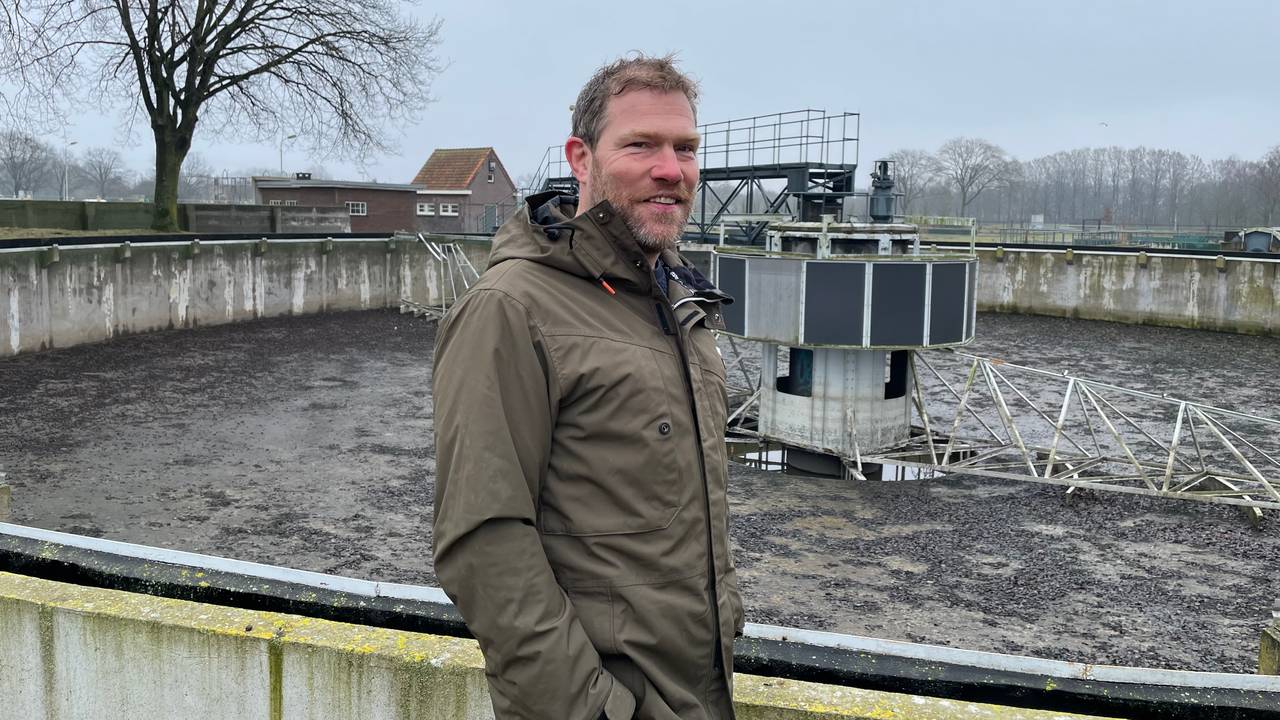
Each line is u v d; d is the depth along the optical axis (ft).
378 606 9.43
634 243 6.79
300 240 99.76
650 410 6.70
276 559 33.83
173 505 39.88
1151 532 37.47
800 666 8.77
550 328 6.60
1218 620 29.53
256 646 8.74
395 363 76.43
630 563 6.70
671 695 6.72
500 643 6.15
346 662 8.57
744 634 9.23
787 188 86.53
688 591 6.82
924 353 83.15
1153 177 426.92
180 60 116.57
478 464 6.23
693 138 6.90
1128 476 43.21
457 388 6.42
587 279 6.89
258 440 51.08
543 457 6.63
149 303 83.97
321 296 102.37
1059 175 437.17
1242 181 339.16
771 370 47.29
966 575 32.94
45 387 62.28
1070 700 8.50
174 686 9.01
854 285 41.96
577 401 6.70
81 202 116.98
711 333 7.68
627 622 6.65
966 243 113.09
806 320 42.80
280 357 77.30
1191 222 381.19
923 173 378.94
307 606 9.55
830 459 46.24
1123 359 79.92
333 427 54.49
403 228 183.01
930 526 38.11
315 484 43.42
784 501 41.22
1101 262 100.22
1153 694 8.48
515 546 6.19
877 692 8.34
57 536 10.76
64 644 9.22
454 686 8.37
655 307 7.10
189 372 69.51
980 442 50.98
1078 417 60.03
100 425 53.21
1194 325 95.09
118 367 69.87
